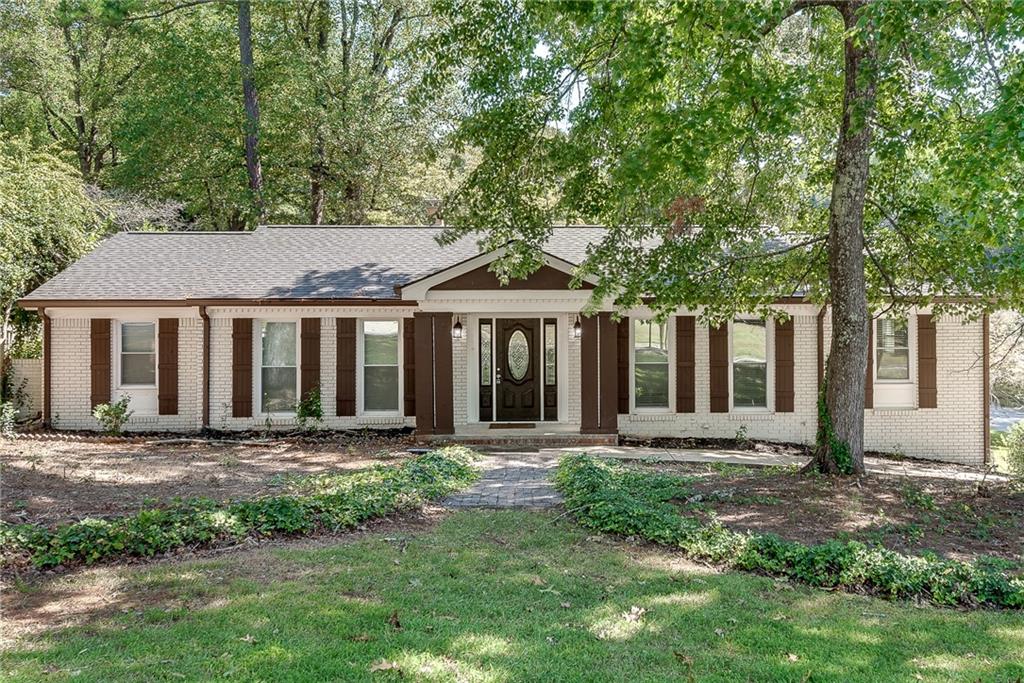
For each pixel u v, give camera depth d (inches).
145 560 238.4
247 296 570.6
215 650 165.5
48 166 720.3
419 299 530.9
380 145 953.5
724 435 580.4
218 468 422.3
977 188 291.3
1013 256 354.9
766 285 418.9
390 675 153.6
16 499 319.9
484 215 407.8
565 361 590.9
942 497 336.5
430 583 215.5
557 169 380.5
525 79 357.4
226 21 1056.8
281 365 595.2
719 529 264.7
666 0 310.5
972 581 219.9
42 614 188.5
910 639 182.2
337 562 236.5
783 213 445.1
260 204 979.9
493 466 439.2
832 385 367.9
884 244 416.5
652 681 154.4
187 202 1049.5
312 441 545.6
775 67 386.0
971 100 314.5
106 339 584.7
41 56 970.7
